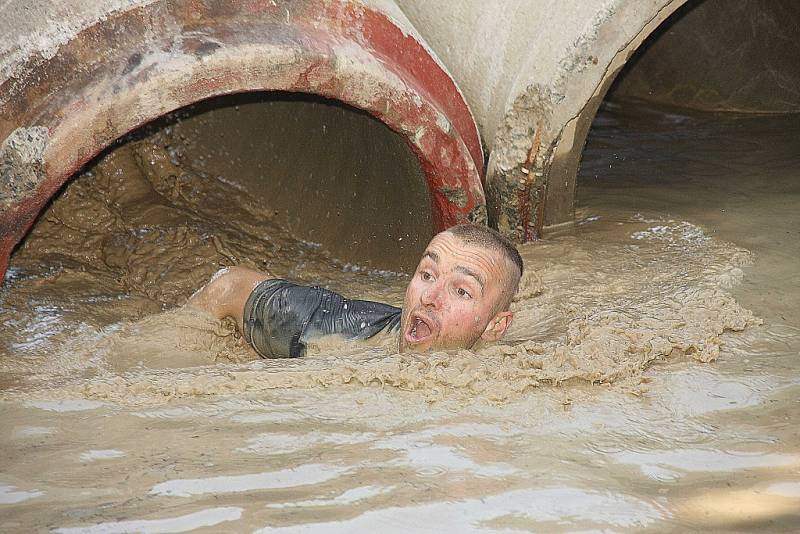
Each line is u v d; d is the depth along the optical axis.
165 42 4.54
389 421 3.50
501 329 4.61
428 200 5.88
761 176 7.19
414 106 5.21
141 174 6.81
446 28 5.81
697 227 5.98
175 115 7.16
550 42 5.48
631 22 5.37
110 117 4.42
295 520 2.78
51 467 3.14
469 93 5.81
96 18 4.42
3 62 4.30
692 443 3.38
